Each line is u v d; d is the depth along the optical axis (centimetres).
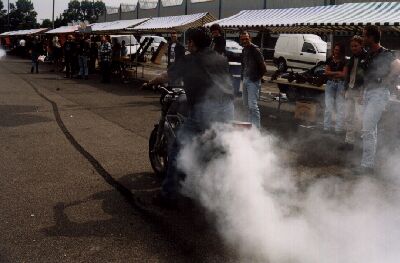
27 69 2439
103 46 1723
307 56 2225
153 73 2197
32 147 671
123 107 1103
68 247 354
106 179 525
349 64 703
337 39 1931
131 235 378
